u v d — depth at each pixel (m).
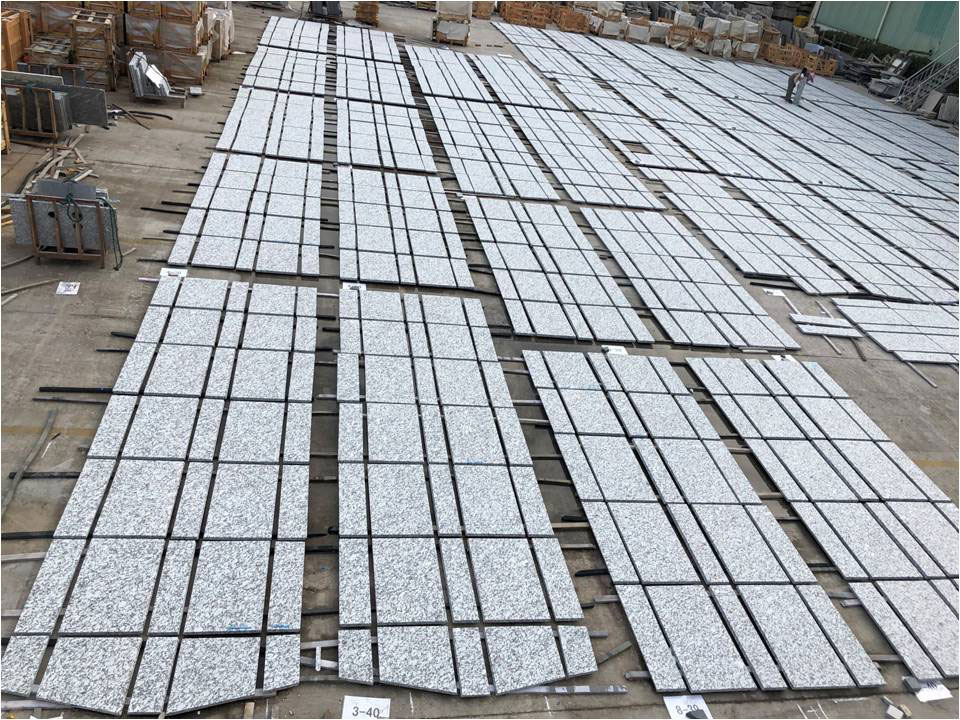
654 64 33.50
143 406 8.20
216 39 21.03
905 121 32.56
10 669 5.54
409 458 8.24
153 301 9.98
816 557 8.31
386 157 16.64
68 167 13.48
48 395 8.27
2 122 13.43
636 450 9.25
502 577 7.09
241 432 8.12
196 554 6.74
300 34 26.42
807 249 16.69
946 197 22.53
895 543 8.61
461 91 23.34
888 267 16.47
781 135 25.95
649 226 16.00
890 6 40.31
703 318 12.75
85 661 5.68
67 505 6.88
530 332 11.16
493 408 9.36
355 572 6.83
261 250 11.83
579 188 17.16
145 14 17.95
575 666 6.43
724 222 17.16
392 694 6.00
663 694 6.47
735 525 8.34
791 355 12.38
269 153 15.63
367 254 12.34
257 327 9.88
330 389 9.23
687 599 7.34
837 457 9.86
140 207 12.60
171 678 5.69
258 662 5.96
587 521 8.08
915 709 6.83
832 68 39.59
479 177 16.64
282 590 6.51
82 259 10.70
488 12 36.75
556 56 31.28
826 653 7.05
